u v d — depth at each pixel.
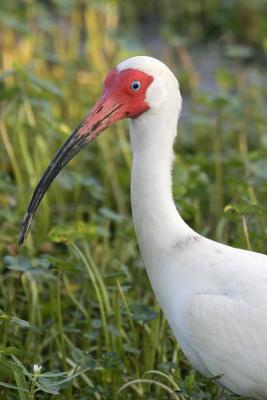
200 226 14.24
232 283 9.43
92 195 15.02
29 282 11.96
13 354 9.43
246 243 11.49
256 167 14.13
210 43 22.45
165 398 10.91
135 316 10.70
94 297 11.77
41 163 15.19
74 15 20.25
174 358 11.07
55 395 10.27
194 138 17.48
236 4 22.62
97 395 10.62
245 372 9.37
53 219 14.80
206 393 10.03
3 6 20.28
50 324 11.36
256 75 20.48
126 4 23.12
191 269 9.65
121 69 10.05
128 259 13.44
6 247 13.11
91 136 10.16
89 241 12.58
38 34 20.58
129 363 11.26
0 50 19.20
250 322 9.25
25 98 14.83
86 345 11.38
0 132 15.66
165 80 9.98
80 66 18.69
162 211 9.92
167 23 23.03
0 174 13.86
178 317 9.59
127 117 10.09
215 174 15.24
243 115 16.62
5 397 10.35
